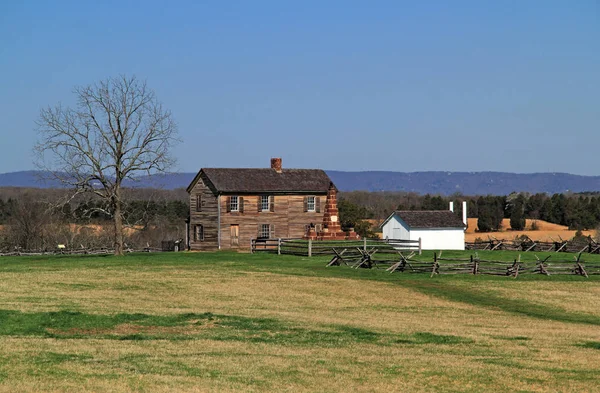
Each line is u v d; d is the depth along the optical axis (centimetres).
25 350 2727
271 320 3575
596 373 2492
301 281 5031
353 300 4381
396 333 3288
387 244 7144
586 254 6806
